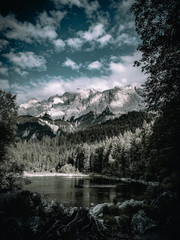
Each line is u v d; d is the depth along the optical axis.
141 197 15.20
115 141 88.69
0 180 14.83
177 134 9.48
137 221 7.97
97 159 100.44
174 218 7.41
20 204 8.05
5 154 15.41
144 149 42.47
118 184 44.19
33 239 6.04
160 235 6.75
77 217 8.15
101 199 24.08
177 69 6.75
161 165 13.86
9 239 5.65
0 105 14.79
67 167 108.81
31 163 112.38
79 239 6.68
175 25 6.06
